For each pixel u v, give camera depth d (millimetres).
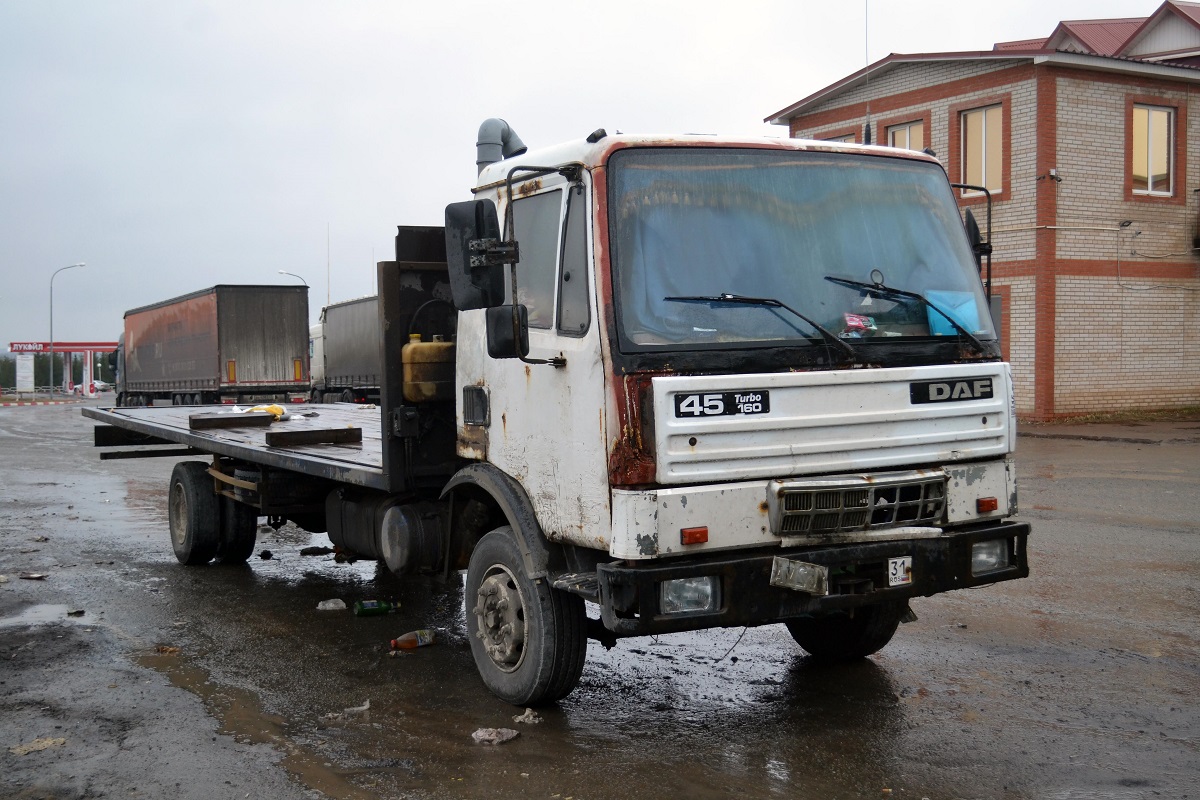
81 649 6734
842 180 5250
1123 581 8023
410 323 6211
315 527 8977
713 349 4641
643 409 4488
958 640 6602
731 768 4652
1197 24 29266
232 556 9641
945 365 5117
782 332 4797
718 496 4531
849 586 4766
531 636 5258
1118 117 24125
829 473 4797
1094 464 15711
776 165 5102
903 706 5430
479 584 5691
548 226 5145
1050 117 23312
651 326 4605
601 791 4422
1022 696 5527
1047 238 23453
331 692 5828
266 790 4465
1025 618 7070
